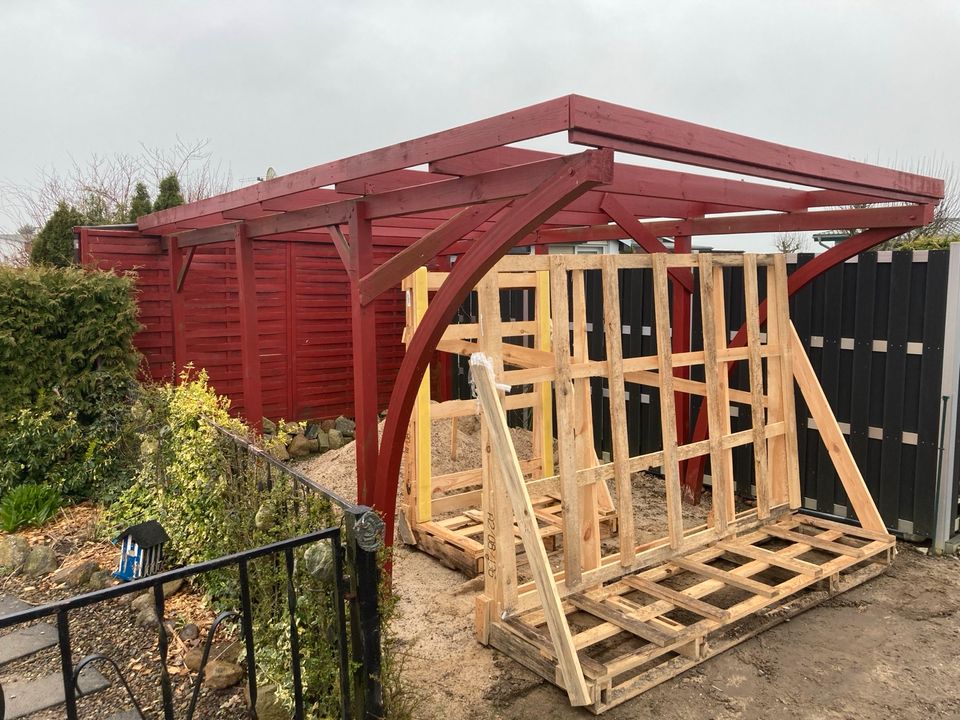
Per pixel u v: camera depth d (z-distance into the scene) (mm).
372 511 2035
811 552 4512
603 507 5184
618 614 3240
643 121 2529
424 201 3381
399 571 4430
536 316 4996
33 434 5324
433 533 4602
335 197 4730
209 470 3709
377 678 2092
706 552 4090
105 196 16969
